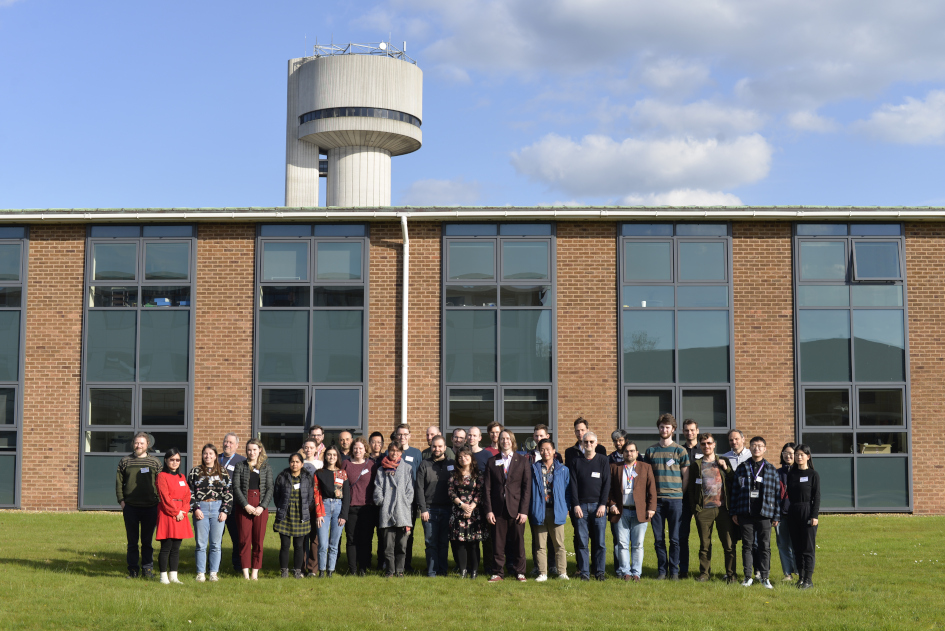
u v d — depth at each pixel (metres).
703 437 10.79
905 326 17.45
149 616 8.57
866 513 17.11
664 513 10.88
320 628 8.25
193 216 17.45
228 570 11.44
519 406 17.33
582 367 17.39
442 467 11.12
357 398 17.41
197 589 9.97
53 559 11.75
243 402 17.44
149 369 17.53
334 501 11.08
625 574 10.78
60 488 17.34
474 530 10.80
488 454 11.76
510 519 10.73
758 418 17.28
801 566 10.40
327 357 17.52
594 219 17.58
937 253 17.61
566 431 17.23
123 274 17.75
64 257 17.80
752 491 10.39
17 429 17.45
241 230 17.80
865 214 17.28
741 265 17.58
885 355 17.44
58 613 8.62
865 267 17.56
